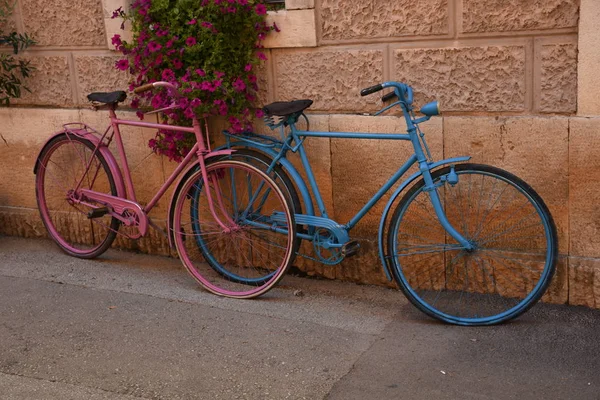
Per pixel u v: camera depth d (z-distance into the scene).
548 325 4.23
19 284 5.06
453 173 4.21
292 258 4.63
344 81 4.70
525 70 4.27
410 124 4.27
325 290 4.88
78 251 5.54
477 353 3.97
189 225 5.31
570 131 4.22
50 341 4.27
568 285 4.41
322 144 4.82
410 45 4.50
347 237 4.55
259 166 4.83
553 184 4.32
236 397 3.65
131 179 5.32
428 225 4.66
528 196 4.17
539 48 4.21
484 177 4.46
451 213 4.59
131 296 4.82
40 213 5.75
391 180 4.46
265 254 5.14
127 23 5.21
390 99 4.45
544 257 4.42
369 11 4.54
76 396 3.72
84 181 5.67
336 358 3.98
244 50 4.79
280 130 4.87
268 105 4.52
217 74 4.69
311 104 4.69
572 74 4.18
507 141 4.37
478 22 4.30
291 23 4.71
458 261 4.63
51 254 5.64
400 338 4.18
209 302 4.72
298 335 4.24
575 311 4.38
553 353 3.93
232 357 4.02
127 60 4.97
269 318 4.47
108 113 5.47
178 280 5.10
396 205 4.71
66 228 5.81
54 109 5.67
